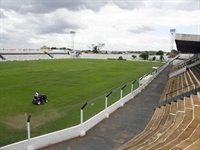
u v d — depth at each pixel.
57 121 10.86
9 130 9.41
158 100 16.94
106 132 10.50
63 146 8.77
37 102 16.20
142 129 11.02
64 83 26.52
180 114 10.52
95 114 12.03
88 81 28.62
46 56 95.44
